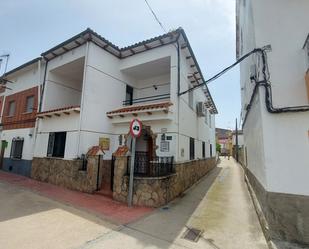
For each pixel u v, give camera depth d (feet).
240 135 102.17
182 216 17.57
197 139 39.19
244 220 16.80
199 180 38.58
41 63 35.88
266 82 14.34
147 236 13.42
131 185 19.74
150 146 28.73
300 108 12.84
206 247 12.19
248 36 21.50
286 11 15.49
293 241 11.92
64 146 28.81
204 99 48.32
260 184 16.58
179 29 26.66
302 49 14.48
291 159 12.80
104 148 28.89
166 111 24.94
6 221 14.64
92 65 28.35
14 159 37.22
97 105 28.66
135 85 36.19
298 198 12.25
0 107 45.34
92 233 13.41
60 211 17.30
